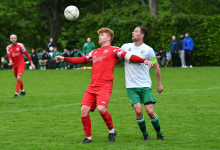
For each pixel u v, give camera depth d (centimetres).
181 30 6812
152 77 4512
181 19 6769
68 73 5344
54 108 2400
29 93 3216
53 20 9681
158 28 6956
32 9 10306
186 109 2241
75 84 3906
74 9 2052
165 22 6869
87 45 5966
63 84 3919
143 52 1512
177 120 1908
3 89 3562
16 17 10044
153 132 1667
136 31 1520
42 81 4262
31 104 2592
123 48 1565
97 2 10106
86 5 10088
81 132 1684
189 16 6756
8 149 1365
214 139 1472
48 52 7050
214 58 6662
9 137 1577
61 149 1356
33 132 1684
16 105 2550
